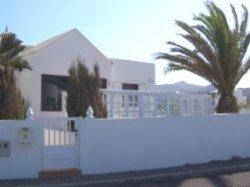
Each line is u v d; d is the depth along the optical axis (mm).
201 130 17203
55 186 12875
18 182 13352
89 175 14477
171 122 16422
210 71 21094
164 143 16203
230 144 18031
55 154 14281
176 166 16344
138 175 14477
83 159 14602
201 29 20859
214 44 21078
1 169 13781
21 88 24172
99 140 14891
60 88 24891
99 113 19094
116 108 21359
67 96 19172
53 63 24688
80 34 25750
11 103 16766
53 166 14242
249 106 27750
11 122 13883
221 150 17734
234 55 21188
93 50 26328
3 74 17000
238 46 21328
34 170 14000
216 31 20953
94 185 13258
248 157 18438
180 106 23234
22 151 13930
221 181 14086
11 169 13844
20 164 13906
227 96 21516
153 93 22500
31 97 23766
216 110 21672
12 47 18891
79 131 14609
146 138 15812
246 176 14930
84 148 14641
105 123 15008
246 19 21422
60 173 14086
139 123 15680
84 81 19062
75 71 19203
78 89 18906
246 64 21641
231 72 21312
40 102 24016
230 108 21328
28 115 14336
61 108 24766
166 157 16234
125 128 15383
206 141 17328
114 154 15148
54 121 14328
